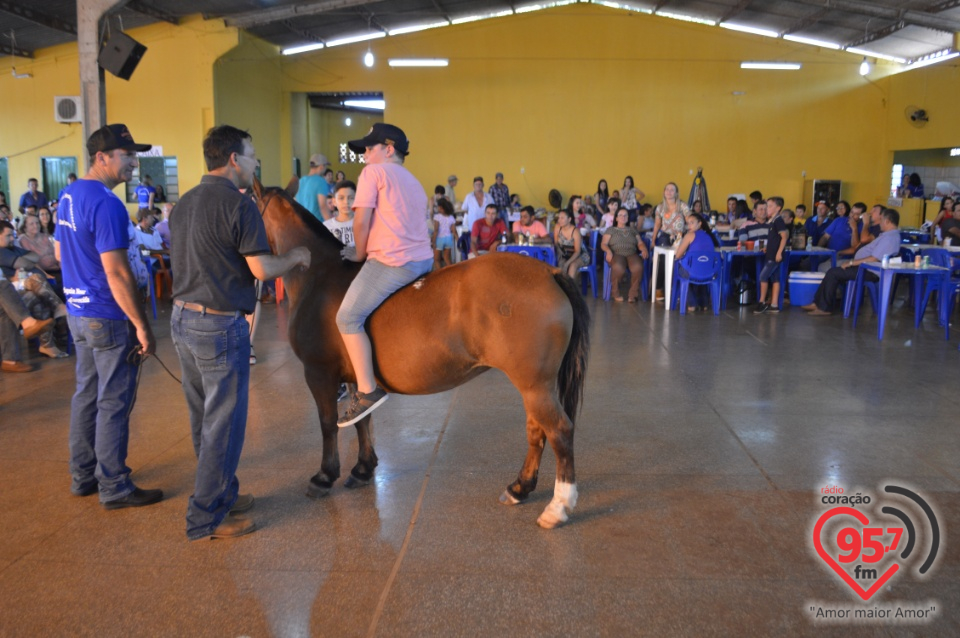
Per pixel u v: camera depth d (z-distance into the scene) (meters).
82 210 3.13
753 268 10.48
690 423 4.57
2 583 2.72
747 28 17.78
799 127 18.33
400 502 3.43
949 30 13.65
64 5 13.32
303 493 3.54
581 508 3.34
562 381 3.15
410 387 3.22
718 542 3.01
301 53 18.69
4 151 17.16
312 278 3.41
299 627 2.43
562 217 10.05
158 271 10.41
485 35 18.38
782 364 6.21
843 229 10.69
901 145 17.53
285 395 5.28
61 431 4.49
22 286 6.48
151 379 5.74
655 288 9.91
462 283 3.05
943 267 7.63
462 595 2.62
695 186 15.40
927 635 2.38
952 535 3.07
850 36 16.77
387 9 16.16
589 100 18.50
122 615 2.51
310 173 5.99
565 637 2.37
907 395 5.20
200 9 14.96
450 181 15.95
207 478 3.01
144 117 16.17
